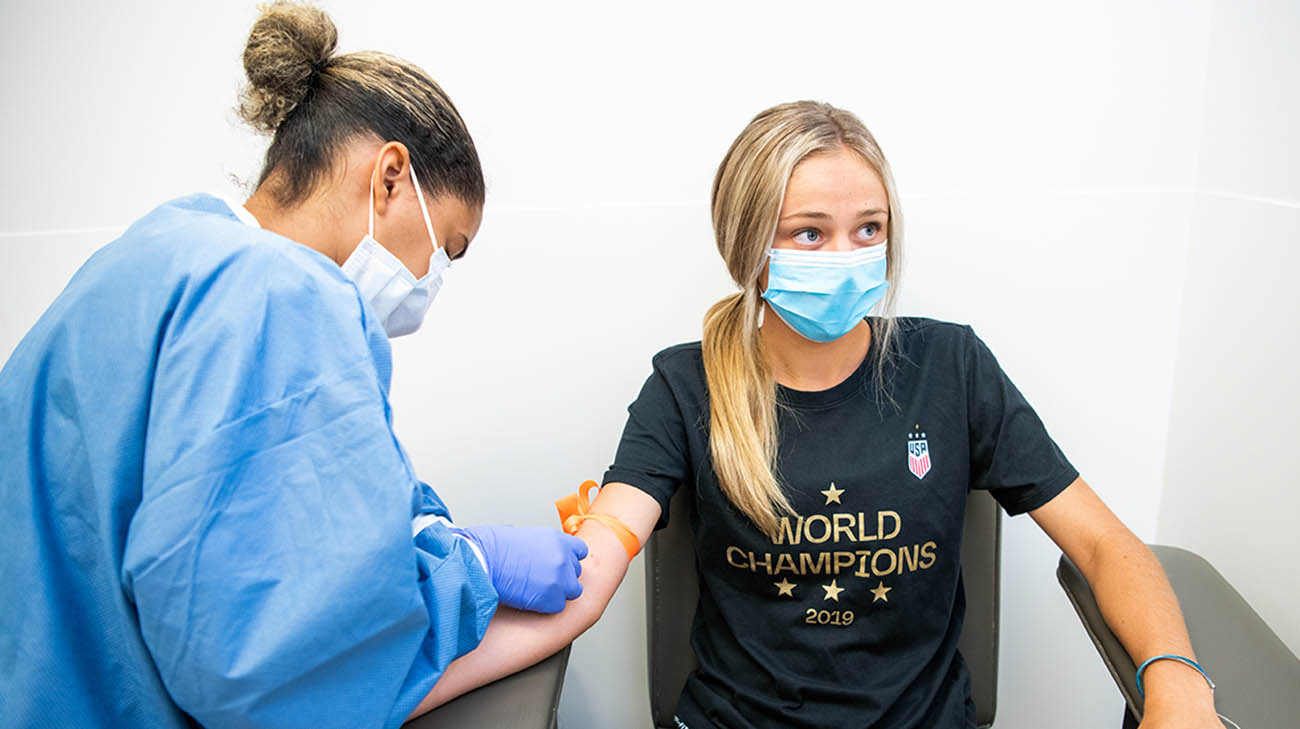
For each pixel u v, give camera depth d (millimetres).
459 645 826
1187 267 1260
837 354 1087
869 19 1192
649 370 1343
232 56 1254
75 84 1278
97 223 1343
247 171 1299
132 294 693
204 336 659
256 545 651
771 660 1063
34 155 1315
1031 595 1423
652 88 1229
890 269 1080
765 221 1002
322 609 655
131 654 698
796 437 1074
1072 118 1212
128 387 671
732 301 1132
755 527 1060
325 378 686
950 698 1069
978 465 1093
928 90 1215
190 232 720
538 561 912
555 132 1253
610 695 1506
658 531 1172
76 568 695
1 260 1375
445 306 1324
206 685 643
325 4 1211
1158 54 1179
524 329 1334
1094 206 1244
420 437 1390
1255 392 1106
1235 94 1122
